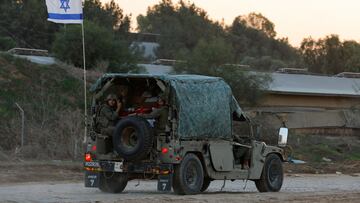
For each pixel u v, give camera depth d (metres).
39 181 40.44
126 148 29.17
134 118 29.17
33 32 125.31
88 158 30.58
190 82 30.06
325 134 90.56
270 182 34.12
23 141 54.16
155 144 29.31
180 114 29.28
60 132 56.41
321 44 182.75
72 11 48.72
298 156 71.38
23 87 67.00
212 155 30.86
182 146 29.33
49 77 71.31
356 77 123.69
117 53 86.62
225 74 85.06
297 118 88.50
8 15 125.81
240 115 32.62
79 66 85.06
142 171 29.36
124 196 28.94
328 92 101.81
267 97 94.75
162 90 29.31
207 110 30.55
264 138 54.56
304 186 40.97
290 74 111.56
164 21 198.88
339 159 74.81
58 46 85.44
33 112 61.09
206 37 181.25
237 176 32.25
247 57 162.38
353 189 38.22
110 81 30.48
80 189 33.97
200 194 30.11
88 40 84.75
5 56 72.50
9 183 38.53
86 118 31.53
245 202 26.64
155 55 164.75
